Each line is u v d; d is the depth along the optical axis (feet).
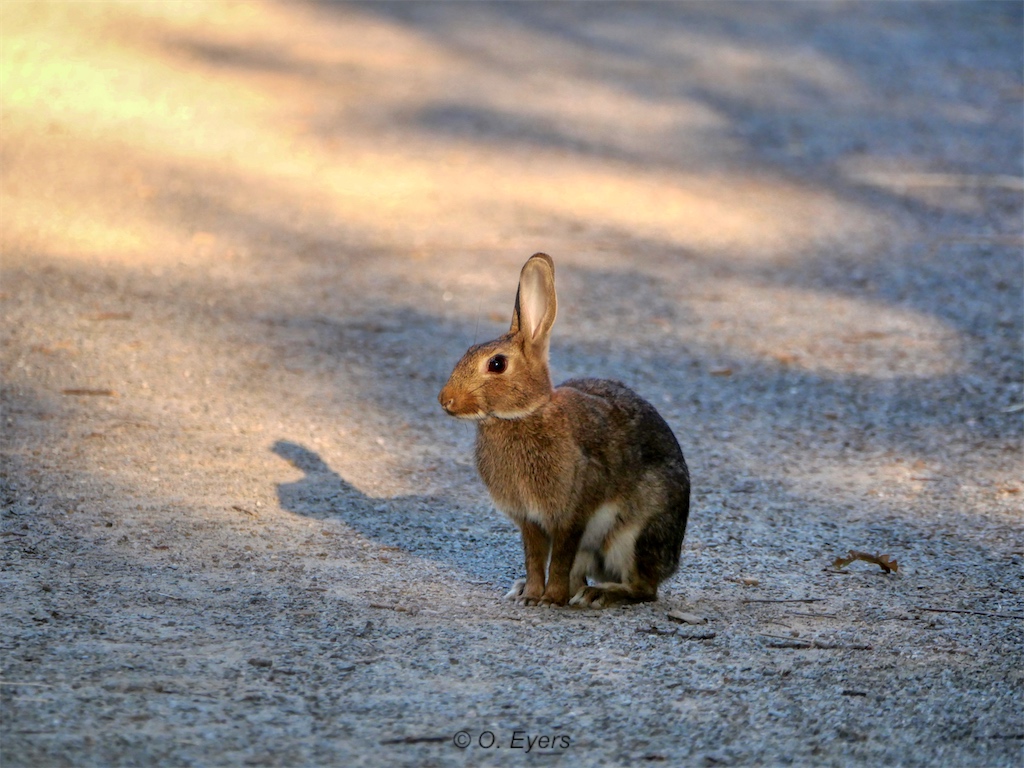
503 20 102.12
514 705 20.66
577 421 25.46
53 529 28.78
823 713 20.74
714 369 45.70
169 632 23.07
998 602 26.89
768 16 110.93
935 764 19.04
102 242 54.34
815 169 73.72
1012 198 69.41
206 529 29.53
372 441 37.55
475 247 58.13
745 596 27.09
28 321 45.06
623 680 21.94
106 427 36.50
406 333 47.93
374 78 83.25
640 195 67.31
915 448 38.60
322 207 61.67
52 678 20.58
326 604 25.18
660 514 26.40
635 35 101.30
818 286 55.83
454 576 27.76
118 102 71.97
